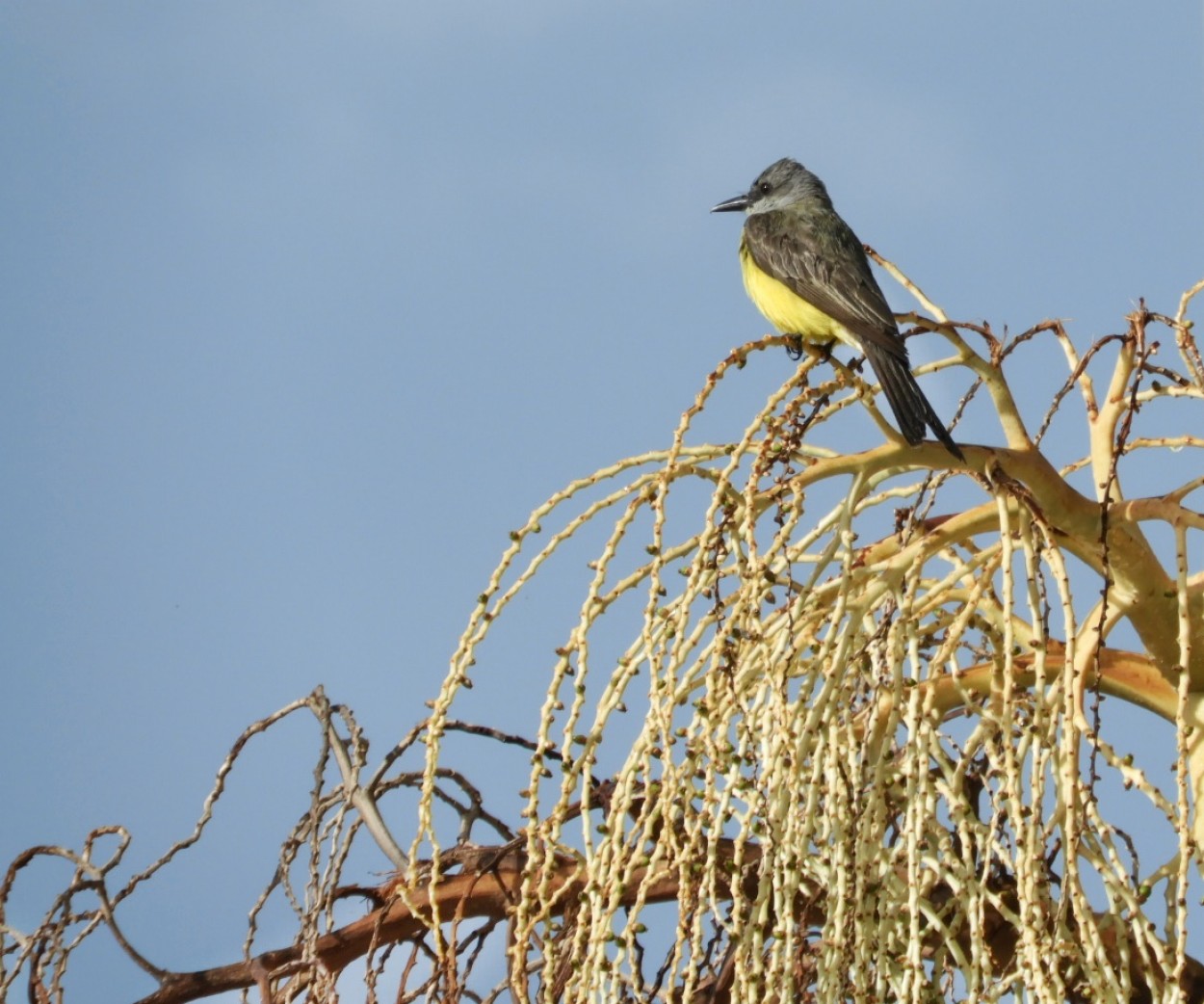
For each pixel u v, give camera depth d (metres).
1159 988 9.38
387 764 10.70
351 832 10.38
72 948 10.07
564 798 8.27
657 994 8.48
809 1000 8.74
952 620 10.84
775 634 9.23
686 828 8.18
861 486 9.84
